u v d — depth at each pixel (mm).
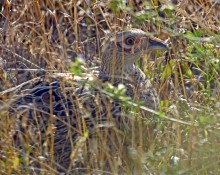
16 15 12773
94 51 12320
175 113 9938
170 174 9188
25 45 12125
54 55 11289
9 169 9359
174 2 12461
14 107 10234
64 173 9633
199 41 10383
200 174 9203
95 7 11883
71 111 10188
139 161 9281
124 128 10000
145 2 9602
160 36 11992
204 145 9328
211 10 12047
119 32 11016
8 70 11656
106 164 9789
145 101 10555
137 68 11094
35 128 10000
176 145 9719
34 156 9641
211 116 9227
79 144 9219
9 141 9586
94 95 10234
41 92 10414
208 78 11133
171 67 11539
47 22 12883
